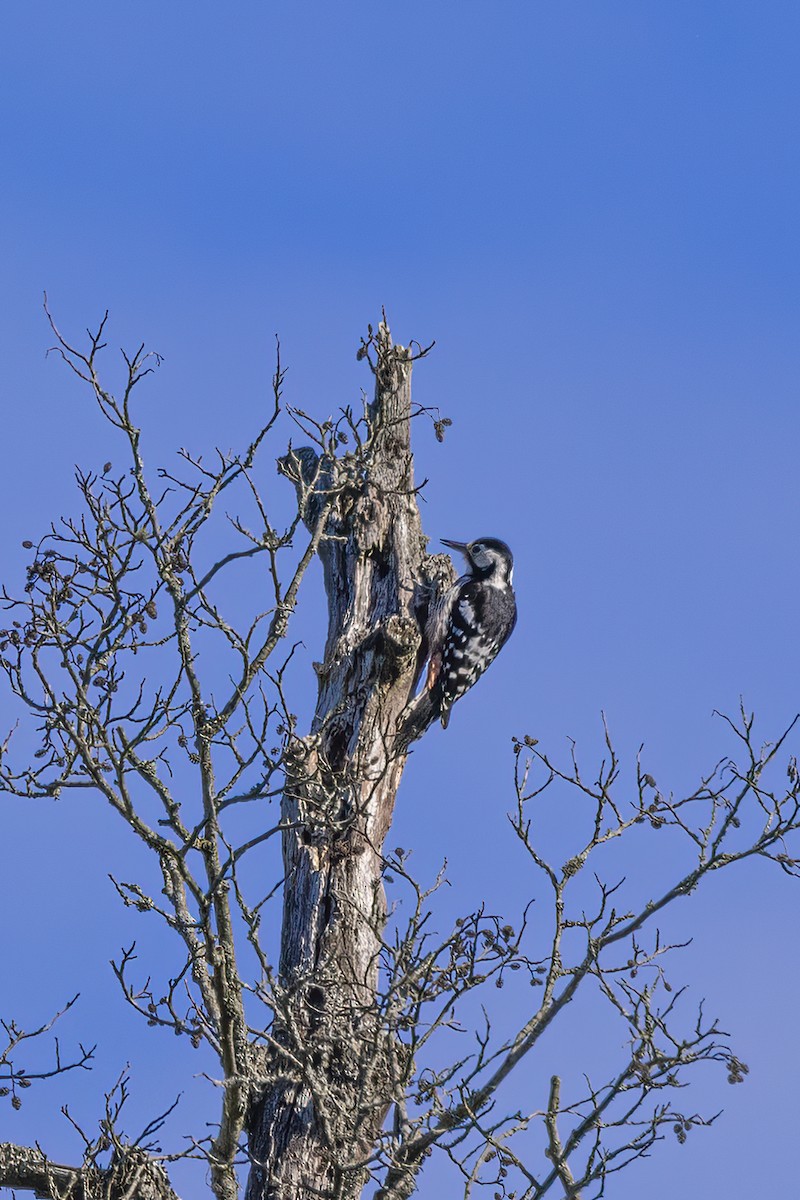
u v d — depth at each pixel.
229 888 11.84
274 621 12.02
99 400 11.54
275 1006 11.91
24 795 11.50
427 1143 11.37
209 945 11.68
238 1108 11.98
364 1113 11.50
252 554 12.16
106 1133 12.27
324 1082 12.23
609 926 11.97
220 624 11.67
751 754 12.20
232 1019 11.85
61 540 11.39
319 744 13.65
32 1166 12.63
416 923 11.98
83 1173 12.27
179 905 12.84
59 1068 12.43
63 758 11.62
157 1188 12.41
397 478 17.78
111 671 11.37
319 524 13.02
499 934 12.06
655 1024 11.52
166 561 11.54
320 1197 12.15
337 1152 11.85
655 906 11.90
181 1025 12.10
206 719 11.60
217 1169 12.00
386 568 17.62
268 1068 13.73
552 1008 11.60
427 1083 11.59
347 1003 13.05
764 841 11.95
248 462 12.05
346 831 14.67
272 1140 13.47
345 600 17.42
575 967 11.96
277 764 11.88
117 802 11.55
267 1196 13.24
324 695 16.83
